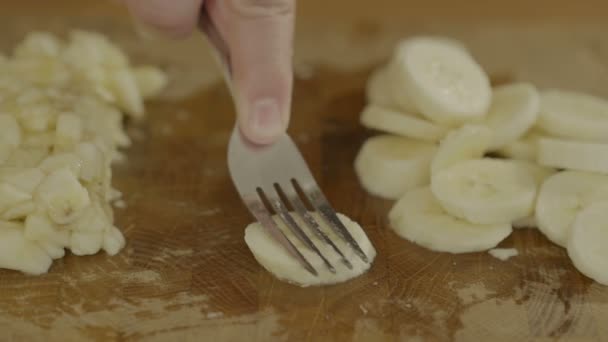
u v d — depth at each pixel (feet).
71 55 1.17
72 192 0.97
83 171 1.00
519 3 1.44
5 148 1.01
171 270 0.98
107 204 1.03
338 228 0.98
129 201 1.06
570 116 1.09
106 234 0.99
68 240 0.98
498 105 1.13
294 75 1.25
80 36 1.20
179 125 1.17
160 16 1.01
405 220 1.02
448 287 0.96
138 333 0.92
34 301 0.94
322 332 0.92
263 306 0.94
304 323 0.93
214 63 1.27
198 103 1.21
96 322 0.93
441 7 1.43
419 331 0.92
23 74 1.14
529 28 1.32
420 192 1.05
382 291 0.95
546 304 0.94
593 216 0.98
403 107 1.14
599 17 1.41
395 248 1.00
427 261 0.99
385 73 1.23
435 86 1.10
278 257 0.95
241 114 0.96
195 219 1.04
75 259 0.98
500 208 1.00
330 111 1.19
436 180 1.03
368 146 1.11
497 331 0.92
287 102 0.97
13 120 1.03
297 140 1.15
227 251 1.00
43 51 1.18
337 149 1.14
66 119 1.04
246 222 1.03
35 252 0.97
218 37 1.02
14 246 0.96
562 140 1.07
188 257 0.99
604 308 0.94
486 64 1.26
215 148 1.14
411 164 1.07
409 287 0.96
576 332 0.92
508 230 1.00
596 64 1.26
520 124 1.08
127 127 1.16
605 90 1.22
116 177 1.09
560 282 0.97
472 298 0.95
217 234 1.02
